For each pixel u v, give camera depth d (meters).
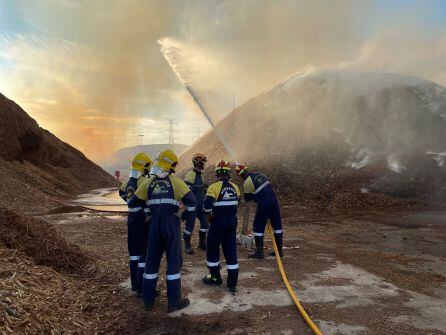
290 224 10.91
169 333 3.78
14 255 4.93
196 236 8.74
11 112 24.14
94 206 16.62
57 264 5.41
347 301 4.64
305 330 3.86
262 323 4.02
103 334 3.73
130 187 4.87
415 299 4.71
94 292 4.77
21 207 13.40
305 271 5.93
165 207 4.35
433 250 7.60
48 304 3.90
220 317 4.16
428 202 14.37
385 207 14.11
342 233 9.50
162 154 4.52
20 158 24.17
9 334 3.06
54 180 25.50
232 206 5.04
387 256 7.02
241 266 6.22
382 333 3.79
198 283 5.32
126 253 6.73
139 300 4.62
